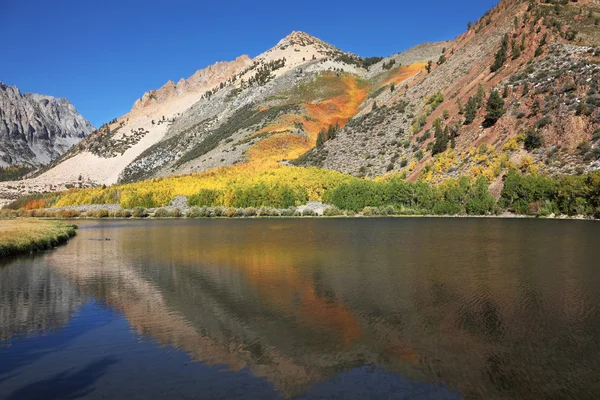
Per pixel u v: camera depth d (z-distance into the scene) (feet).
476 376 40.04
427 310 59.88
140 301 68.39
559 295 65.98
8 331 54.70
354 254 108.88
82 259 112.37
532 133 228.22
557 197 202.08
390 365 42.52
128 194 351.25
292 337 50.57
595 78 232.32
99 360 44.88
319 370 41.65
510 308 60.18
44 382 39.83
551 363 42.68
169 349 47.62
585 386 38.09
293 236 155.63
